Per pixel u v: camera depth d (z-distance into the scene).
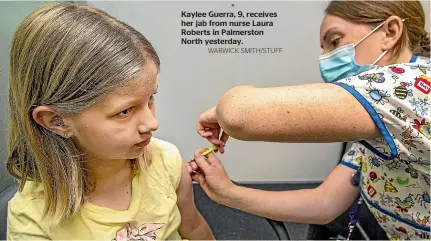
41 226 0.77
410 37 1.00
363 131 0.74
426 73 0.78
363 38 0.99
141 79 0.65
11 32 0.92
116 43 0.65
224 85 2.08
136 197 0.83
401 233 1.06
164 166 0.88
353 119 0.72
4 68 0.85
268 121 0.72
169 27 1.94
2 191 0.92
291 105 0.71
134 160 0.84
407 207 0.99
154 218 0.85
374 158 0.99
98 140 0.68
